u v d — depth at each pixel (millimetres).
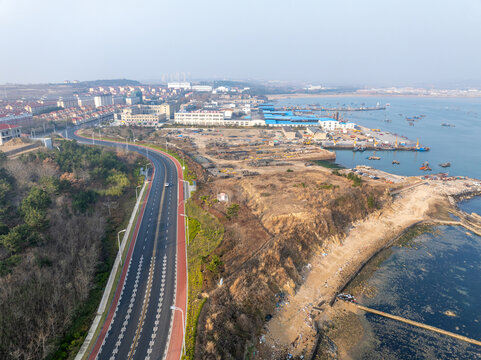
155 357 67938
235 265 96125
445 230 142125
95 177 170000
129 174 194875
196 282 91188
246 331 79312
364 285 103562
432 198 175625
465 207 171500
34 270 82062
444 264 116500
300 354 76375
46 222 103812
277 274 98500
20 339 67062
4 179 138625
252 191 154875
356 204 147500
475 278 108938
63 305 77938
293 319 86688
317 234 122125
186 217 134000
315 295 96688
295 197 144375
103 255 104562
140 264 101875
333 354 77500
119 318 79125
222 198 146375
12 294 73000
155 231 123938
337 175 188500
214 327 74938
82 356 68250
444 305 95750
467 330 86188
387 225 142875
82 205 127688
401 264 115812
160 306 83062
